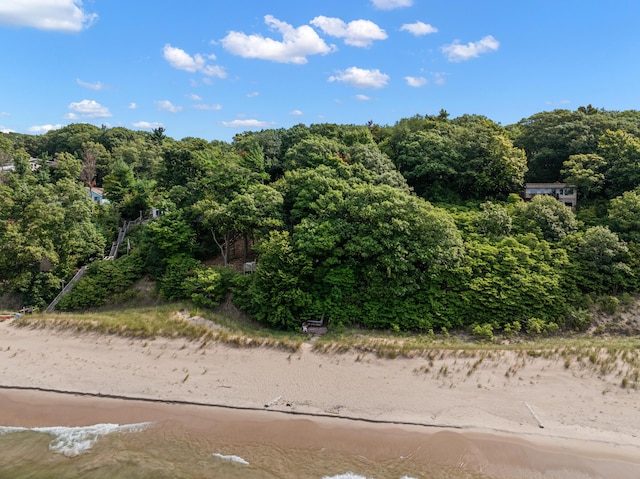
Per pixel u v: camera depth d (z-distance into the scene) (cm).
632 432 1425
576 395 1625
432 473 1290
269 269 2534
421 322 2431
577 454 1340
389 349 2022
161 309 2605
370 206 2550
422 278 2516
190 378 1838
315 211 2803
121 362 1972
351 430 1494
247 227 2917
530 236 2772
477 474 1281
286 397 1695
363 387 1747
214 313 2598
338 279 2494
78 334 2236
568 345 2053
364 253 2456
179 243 3052
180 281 2856
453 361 1906
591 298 2552
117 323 2295
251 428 1515
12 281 3027
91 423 1558
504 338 2352
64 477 1284
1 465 1338
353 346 2088
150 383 1803
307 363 1958
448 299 2489
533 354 1916
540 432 1446
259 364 1955
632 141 3462
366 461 1346
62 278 3206
